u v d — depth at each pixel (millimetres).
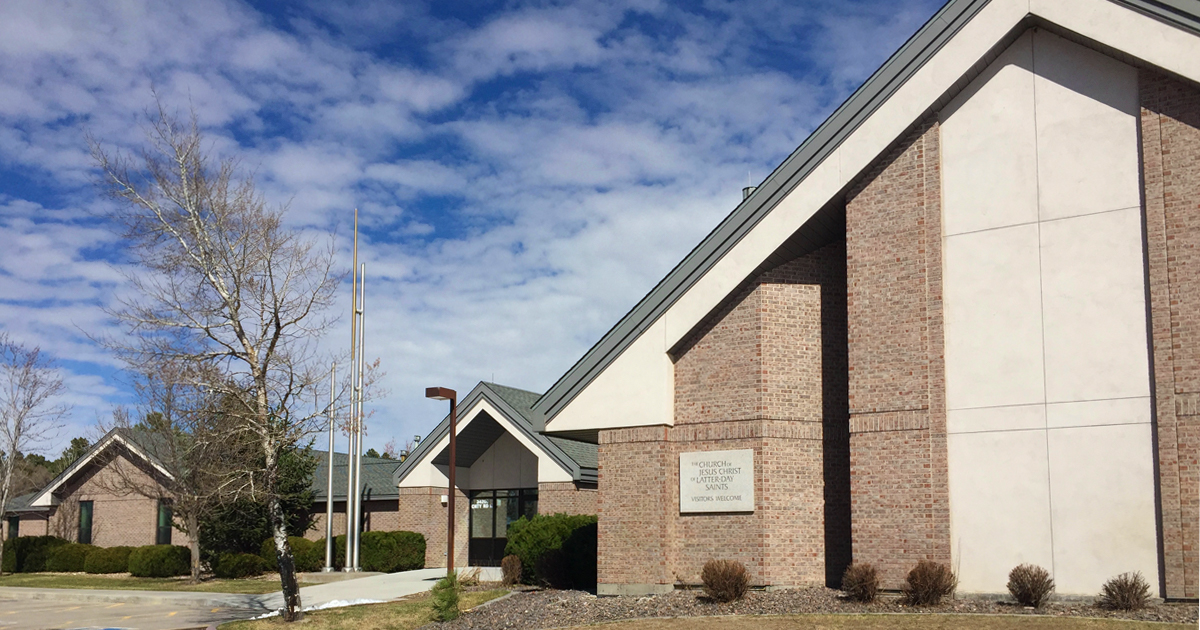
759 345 22422
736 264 22562
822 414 22484
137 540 46281
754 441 22125
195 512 36375
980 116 20562
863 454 20578
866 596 19297
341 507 44875
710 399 22906
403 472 41344
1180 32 18094
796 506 21922
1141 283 18516
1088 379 18781
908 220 20828
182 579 38625
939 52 20531
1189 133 18188
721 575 20578
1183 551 17344
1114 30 18719
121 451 47156
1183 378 17734
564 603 22797
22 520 52000
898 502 20062
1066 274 19250
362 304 39875
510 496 41188
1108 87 19281
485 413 39438
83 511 48844
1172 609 16922
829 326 22844
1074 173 19422
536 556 28828
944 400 20000
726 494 22219
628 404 23500
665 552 22516
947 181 20719
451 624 22109
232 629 22500
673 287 23219
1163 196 18328
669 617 19609
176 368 23891
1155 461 17938
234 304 23844
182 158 23625
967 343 20062
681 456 22969
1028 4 19609
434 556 40125
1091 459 18547
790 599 20188
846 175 21344
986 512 19359
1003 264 19906
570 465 36688
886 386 20547
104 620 25609
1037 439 19109
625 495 23250
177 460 37656
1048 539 18734
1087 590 18234
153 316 23516
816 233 22578
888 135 20953
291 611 23312
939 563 19406
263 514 40656
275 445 24031
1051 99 19828
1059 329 19188
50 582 38531
